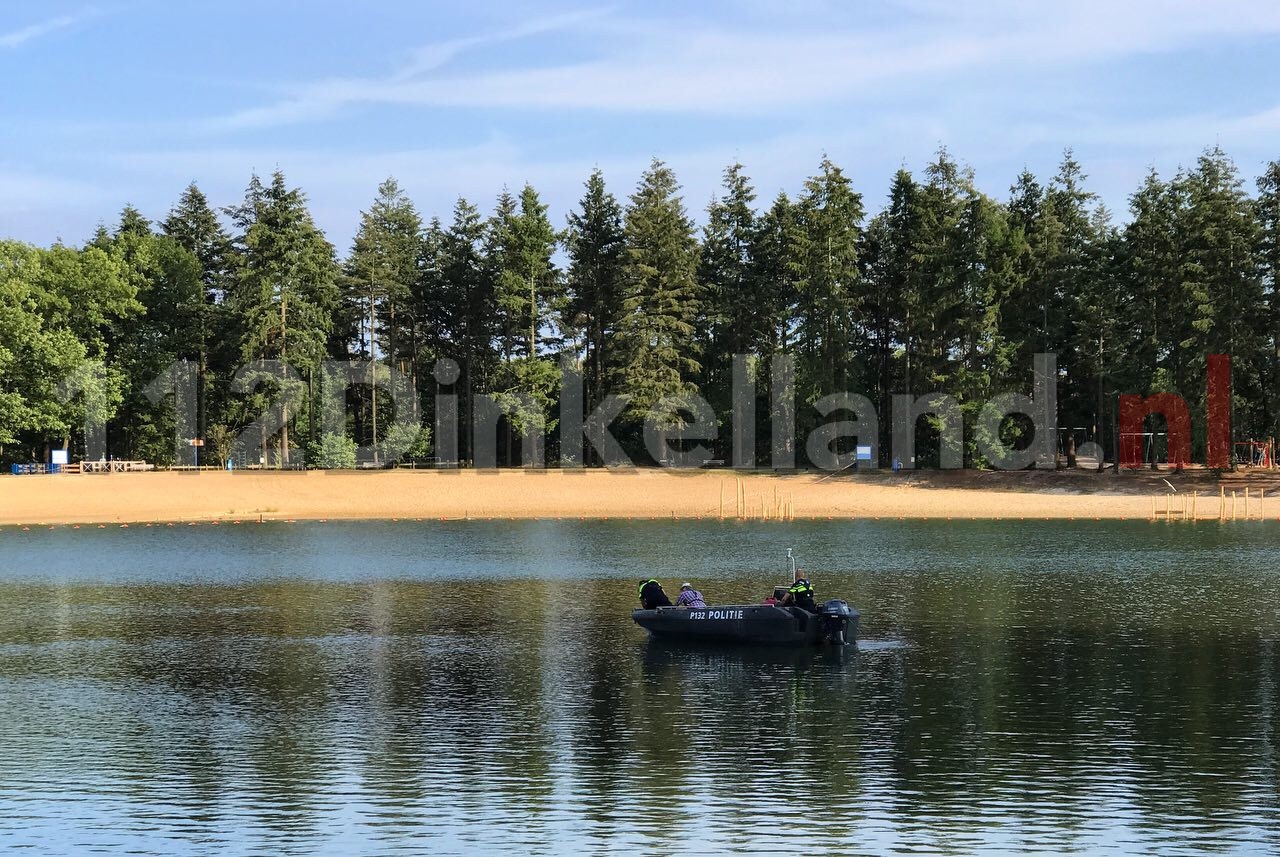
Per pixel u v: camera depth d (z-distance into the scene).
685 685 24.22
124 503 76.81
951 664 26.28
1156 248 81.75
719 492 81.69
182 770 18.38
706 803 16.61
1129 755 18.78
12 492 77.31
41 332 86.06
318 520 73.44
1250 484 76.88
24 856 14.84
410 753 19.19
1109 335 84.38
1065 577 42.19
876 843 15.05
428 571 45.47
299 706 22.48
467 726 20.89
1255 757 18.62
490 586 40.69
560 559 49.91
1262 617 32.78
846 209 90.81
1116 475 81.56
